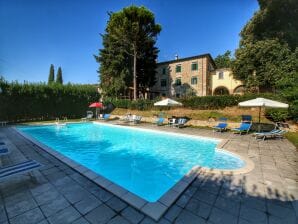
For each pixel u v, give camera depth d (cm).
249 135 1036
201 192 362
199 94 2786
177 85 3041
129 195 335
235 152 680
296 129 1023
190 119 1473
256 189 375
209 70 2941
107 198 332
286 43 1983
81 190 362
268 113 1202
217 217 280
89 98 2244
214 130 1222
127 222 266
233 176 442
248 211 297
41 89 1792
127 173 605
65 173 448
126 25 2098
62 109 1969
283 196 347
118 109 2212
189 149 870
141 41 2369
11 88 1575
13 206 306
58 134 1270
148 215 279
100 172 616
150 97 3344
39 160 554
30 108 1709
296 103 987
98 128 1512
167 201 316
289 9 1961
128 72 2586
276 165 527
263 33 2169
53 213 287
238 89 2730
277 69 1881
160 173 602
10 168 411
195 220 273
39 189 366
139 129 1333
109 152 847
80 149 902
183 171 614
